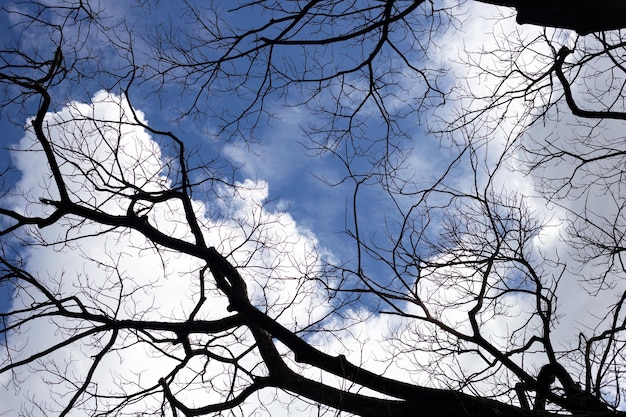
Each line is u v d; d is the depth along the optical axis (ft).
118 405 27.43
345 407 24.40
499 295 25.93
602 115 25.38
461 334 23.98
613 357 23.25
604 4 22.49
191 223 28.96
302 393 25.40
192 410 26.66
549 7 23.04
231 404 26.35
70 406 26.86
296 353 25.29
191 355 27.84
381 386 24.11
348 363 24.72
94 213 28.37
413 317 24.13
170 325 27.50
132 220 28.63
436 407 23.50
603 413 20.83
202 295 28.43
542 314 25.32
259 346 26.50
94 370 27.43
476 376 23.50
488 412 22.88
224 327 27.50
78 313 27.37
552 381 25.02
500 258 25.79
